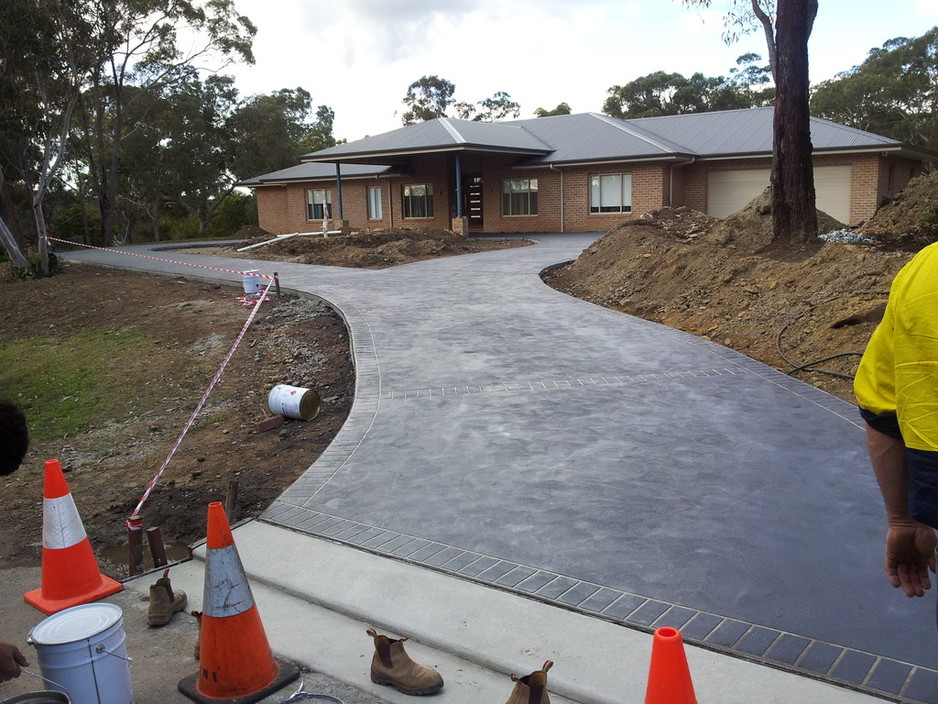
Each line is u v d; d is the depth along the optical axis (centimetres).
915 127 4481
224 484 645
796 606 339
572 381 755
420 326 1056
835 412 626
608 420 628
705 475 502
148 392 1030
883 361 206
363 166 3312
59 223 4409
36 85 2462
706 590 357
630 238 1475
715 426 602
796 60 1180
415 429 628
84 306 1658
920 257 192
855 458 521
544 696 260
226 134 4916
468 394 723
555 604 352
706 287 1132
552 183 2800
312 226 3566
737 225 1377
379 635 312
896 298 193
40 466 787
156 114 4256
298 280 1611
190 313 1423
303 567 406
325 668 322
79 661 285
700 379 746
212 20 3578
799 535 410
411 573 392
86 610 311
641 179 2584
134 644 357
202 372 1078
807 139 1205
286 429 780
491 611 351
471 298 1280
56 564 413
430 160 3062
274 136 4916
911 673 285
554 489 491
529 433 604
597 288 1359
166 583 376
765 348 874
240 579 312
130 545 469
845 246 972
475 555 407
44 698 251
